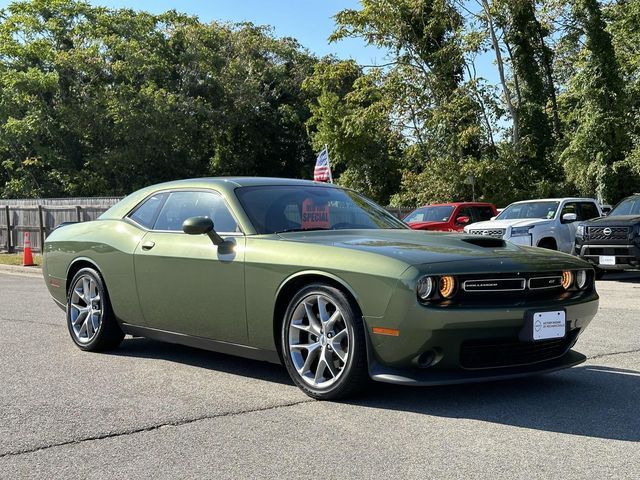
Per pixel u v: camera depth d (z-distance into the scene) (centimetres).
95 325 611
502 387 473
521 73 3447
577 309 441
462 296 405
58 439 371
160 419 405
